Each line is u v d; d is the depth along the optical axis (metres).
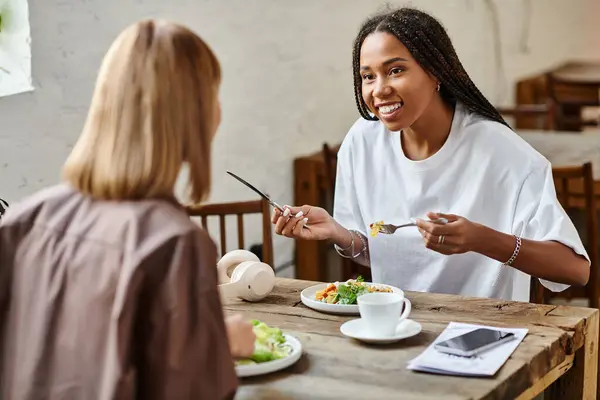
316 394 1.40
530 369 1.53
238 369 1.46
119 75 1.24
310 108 4.07
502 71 6.09
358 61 2.17
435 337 1.67
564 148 4.07
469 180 2.16
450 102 2.21
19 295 1.31
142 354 1.19
